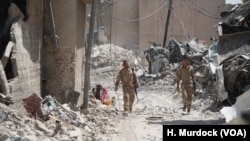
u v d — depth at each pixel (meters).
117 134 8.71
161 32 53.50
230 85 12.41
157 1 53.25
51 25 10.77
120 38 53.22
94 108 11.65
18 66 8.29
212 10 53.72
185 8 53.97
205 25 54.00
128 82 12.47
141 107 14.27
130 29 53.72
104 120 10.16
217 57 14.14
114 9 53.00
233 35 14.09
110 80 30.28
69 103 10.74
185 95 12.43
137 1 54.03
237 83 12.26
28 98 8.17
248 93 5.49
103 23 50.31
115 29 52.72
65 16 11.32
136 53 47.47
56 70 11.35
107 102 13.69
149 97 18.62
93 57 36.97
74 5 11.38
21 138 5.84
